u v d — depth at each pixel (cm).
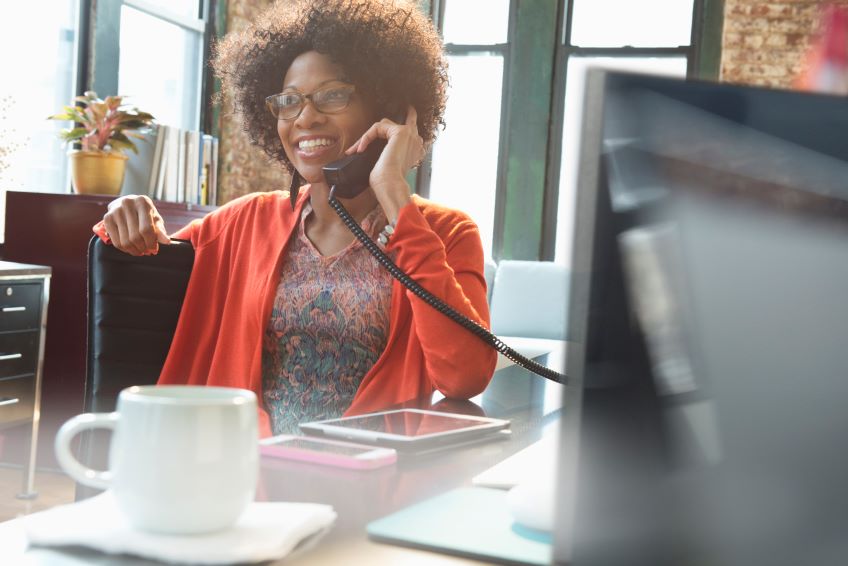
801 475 36
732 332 36
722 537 36
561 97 573
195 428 49
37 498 321
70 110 380
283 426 144
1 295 302
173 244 154
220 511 50
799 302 36
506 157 583
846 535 36
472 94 592
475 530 57
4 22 399
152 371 151
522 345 470
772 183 36
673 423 36
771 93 36
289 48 167
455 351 129
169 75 520
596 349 37
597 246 36
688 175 36
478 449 87
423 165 599
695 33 552
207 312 156
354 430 88
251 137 183
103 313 149
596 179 36
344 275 152
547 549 54
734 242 36
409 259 136
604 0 567
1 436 366
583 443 37
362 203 155
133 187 405
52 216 368
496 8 585
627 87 36
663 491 36
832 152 36
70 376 365
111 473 51
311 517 55
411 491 69
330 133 156
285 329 150
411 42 166
